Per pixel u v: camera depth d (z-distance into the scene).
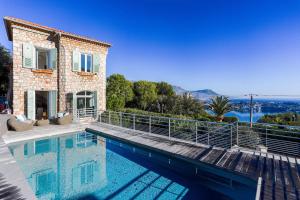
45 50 13.70
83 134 11.52
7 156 6.38
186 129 10.28
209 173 6.28
